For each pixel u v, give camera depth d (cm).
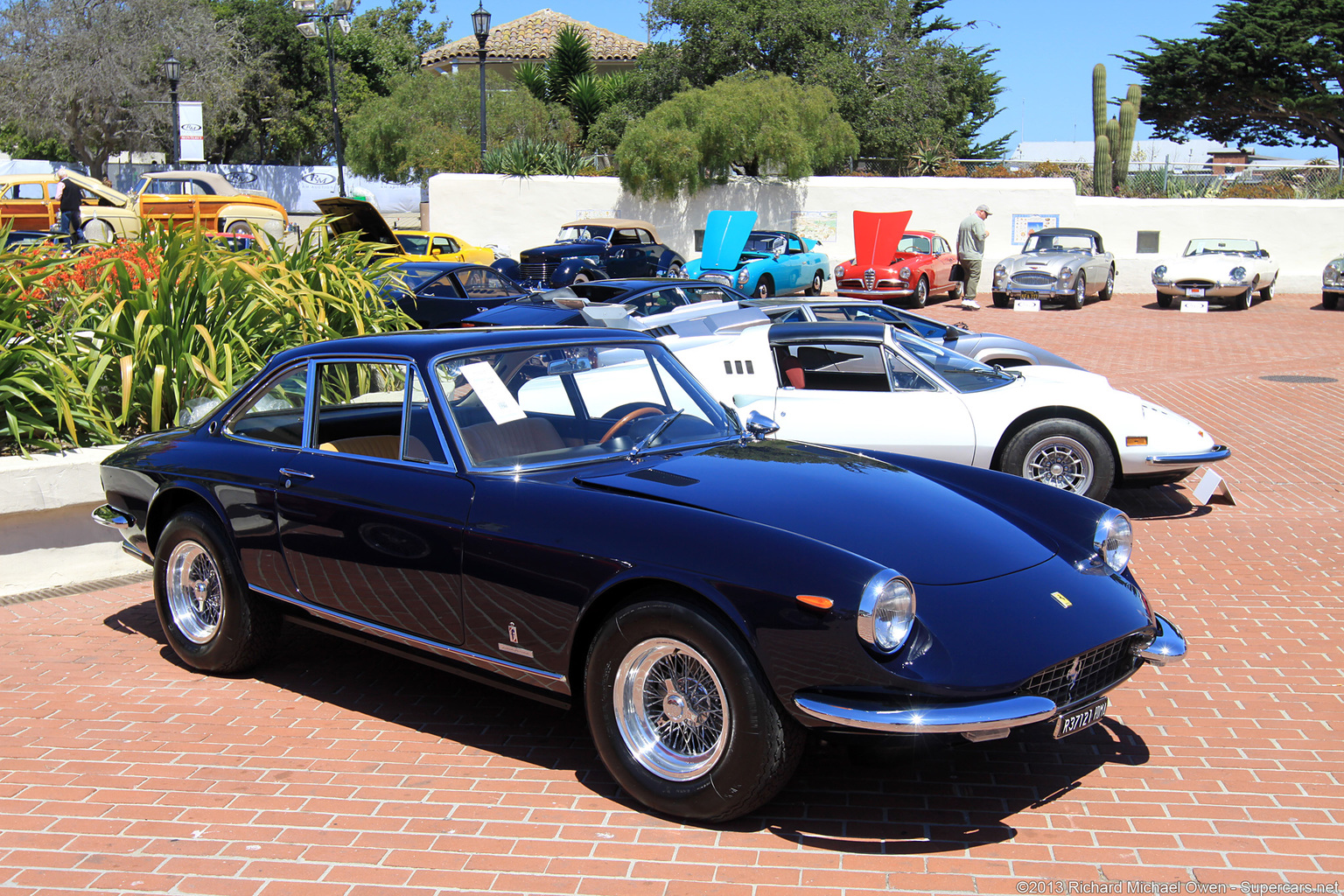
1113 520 402
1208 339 1767
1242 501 796
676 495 368
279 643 527
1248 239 2403
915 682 311
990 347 1012
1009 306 2277
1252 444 995
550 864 323
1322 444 993
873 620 310
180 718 441
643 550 341
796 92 2725
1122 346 1681
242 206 1978
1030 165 3180
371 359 428
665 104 2727
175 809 361
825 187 2703
